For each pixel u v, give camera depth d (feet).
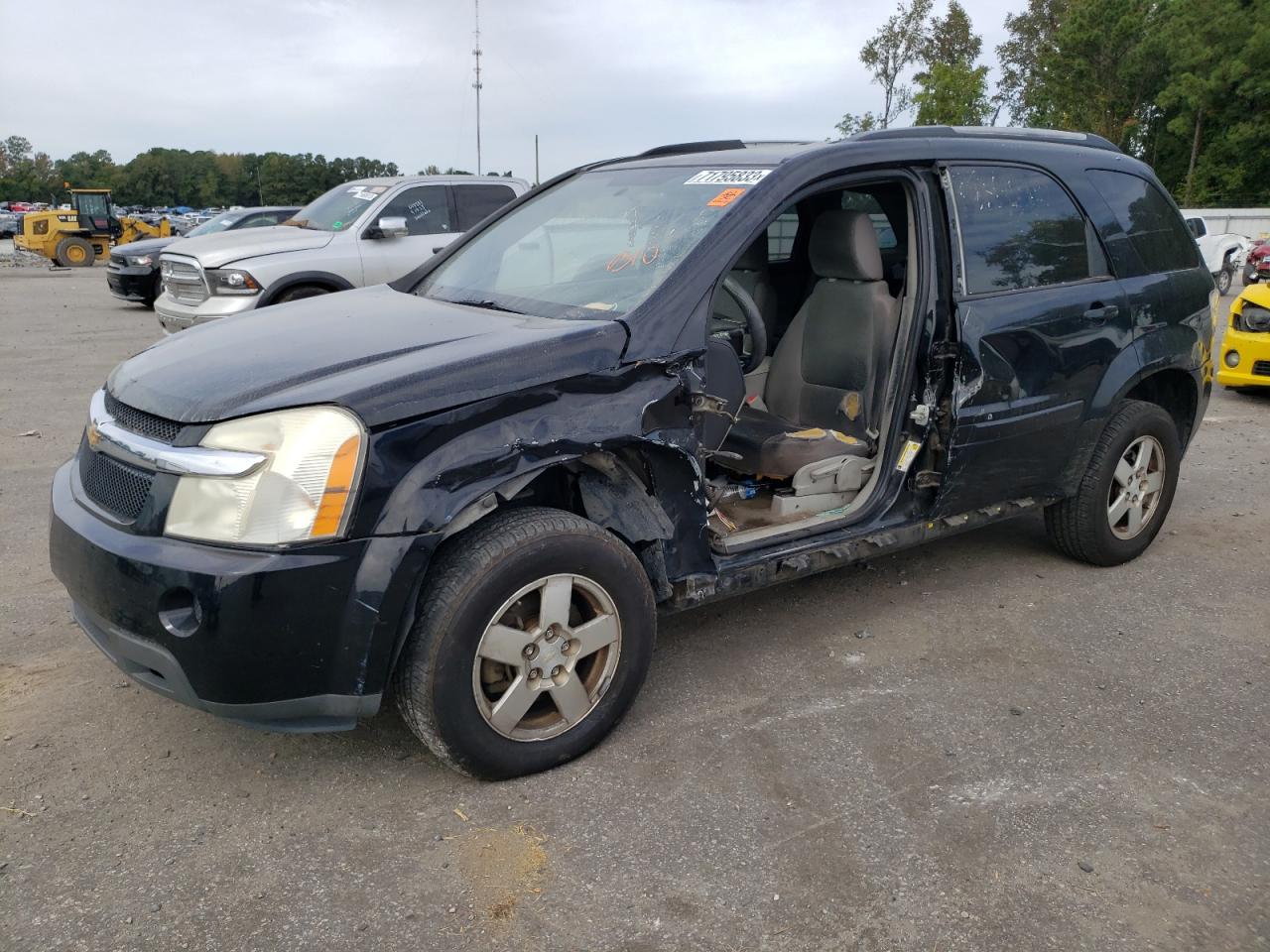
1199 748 10.61
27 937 7.71
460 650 9.02
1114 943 7.81
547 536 9.33
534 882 8.41
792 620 13.69
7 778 9.76
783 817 9.30
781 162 11.53
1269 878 8.60
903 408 12.44
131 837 8.95
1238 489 20.08
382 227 32.04
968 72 93.25
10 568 14.96
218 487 8.37
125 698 11.33
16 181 375.45
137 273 51.26
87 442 10.02
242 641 8.23
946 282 12.42
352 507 8.38
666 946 7.70
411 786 9.75
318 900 8.17
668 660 12.45
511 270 12.75
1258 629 13.55
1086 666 12.42
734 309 15.07
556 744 9.87
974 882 8.48
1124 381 14.34
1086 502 14.83
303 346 10.03
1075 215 14.14
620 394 9.75
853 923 7.97
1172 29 125.08
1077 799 9.66
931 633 13.33
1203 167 130.11
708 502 10.82
